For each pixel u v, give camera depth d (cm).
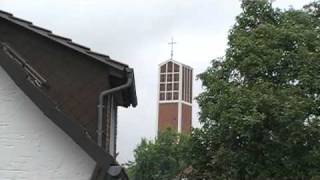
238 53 2355
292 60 2288
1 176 968
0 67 991
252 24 2523
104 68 1255
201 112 2372
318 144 2162
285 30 2334
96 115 1210
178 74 12288
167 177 6341
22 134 980
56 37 1293
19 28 1302
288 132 2131
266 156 2167
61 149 980
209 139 2314
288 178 2164
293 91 2206
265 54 2309
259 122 2077
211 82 2403
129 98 1434
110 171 923
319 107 2236
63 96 1232
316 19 2531
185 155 2419
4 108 986
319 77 2244
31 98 956
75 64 1263
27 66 1245
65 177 971
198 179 2367
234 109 2153
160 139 6569
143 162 6500
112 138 1391
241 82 2373
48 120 985
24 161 973
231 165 2222
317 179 2098
